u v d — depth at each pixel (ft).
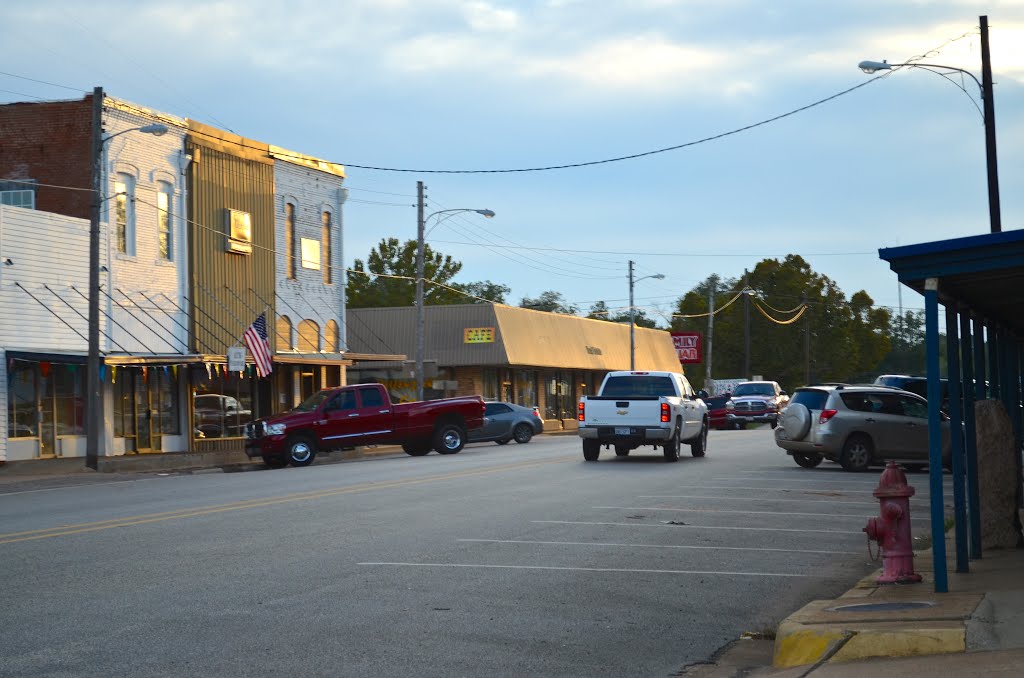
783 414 83.30
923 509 57.47
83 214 107.14
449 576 35.27
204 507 54.95
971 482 37.09
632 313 214.90
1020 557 36.73
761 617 30.99
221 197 123.03
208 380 121.29
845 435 79.92
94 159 95.30
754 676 24.22
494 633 27.73
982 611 25.59
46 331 98.89
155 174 113.80
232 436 124.57
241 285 125.90
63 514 53.21
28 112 108.68
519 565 37.73
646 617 30.32
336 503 56.70
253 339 115.03
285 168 134.31
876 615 26.27
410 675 23.61
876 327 291.17
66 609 29.55
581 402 88.53
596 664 25.26
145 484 75.92
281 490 65.46
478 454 105.70
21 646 25.48
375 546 41.37
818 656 24.13
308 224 138.72
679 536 45.78
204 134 120.47
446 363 173.68
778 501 59.52
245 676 23.17
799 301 283.38
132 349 109.09
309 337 138.82
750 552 42.04
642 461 91.15
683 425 91.40
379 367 164.96
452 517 50.83
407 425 105.29
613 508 55.31
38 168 108.27
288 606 30.22
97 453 94.89
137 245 110.93
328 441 100.68
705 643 27.78
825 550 42.78
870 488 67.15
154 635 26.63
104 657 24.52
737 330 286.87
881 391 81.61
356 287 270.46
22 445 97.04
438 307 176.45
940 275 29.86
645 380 92.68
